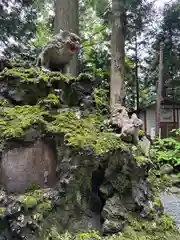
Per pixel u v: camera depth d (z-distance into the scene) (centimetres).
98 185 288
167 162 729
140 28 1276
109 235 256
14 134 249
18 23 931
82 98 338
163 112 1369
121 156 267
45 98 305
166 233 280
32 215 234
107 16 976
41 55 369
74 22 726
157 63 1370
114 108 340
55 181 270
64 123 283
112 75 916
